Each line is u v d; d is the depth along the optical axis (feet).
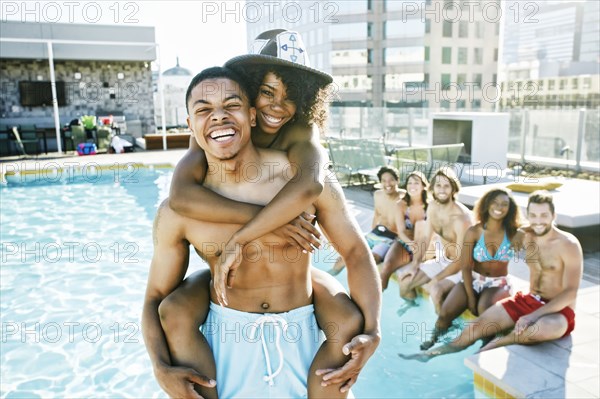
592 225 19.07
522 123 36.78
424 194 16.80
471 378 11.87
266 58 4.52
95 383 13.42
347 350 4.44
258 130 4.86
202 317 4.90
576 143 33.53
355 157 33.17
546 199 11.91
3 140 55.83
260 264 4.74
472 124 34.50
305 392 4.88
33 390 13.05
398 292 16.52
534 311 11.89
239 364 4.79
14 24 58.80
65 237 27.40
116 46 64.39
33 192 39.09
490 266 13.41
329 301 4.91
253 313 4.82
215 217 4.38
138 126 65.62
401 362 12.76
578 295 14.24
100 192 38.78
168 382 4.42
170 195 4.53
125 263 22.80
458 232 15.38
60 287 20.07
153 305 4.94
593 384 9.86
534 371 10.40
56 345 15.39
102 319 17.17
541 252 12.05
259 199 4.56
